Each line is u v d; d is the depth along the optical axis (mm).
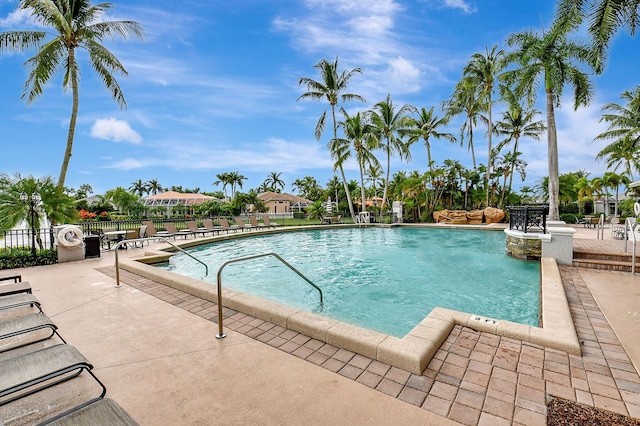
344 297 5750
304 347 3000
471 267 7840
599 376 2434
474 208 24203
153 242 11164
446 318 3391
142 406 2146
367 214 21641
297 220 26016
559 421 1938
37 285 5398
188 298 4613
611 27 6777
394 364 2619
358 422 1960
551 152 10820
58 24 10555
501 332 3131
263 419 2002
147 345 3074
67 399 2238
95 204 31609
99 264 7387
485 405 2104
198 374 2543
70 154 11156
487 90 21844
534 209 8188
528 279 6559
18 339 3234
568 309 3664
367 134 22375
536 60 11461
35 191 9047
